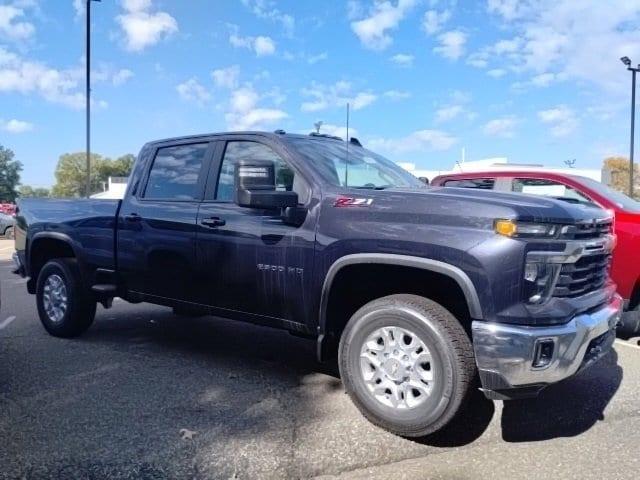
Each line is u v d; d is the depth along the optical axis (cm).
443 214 379
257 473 341
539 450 376
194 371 527
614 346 631
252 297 475
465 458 364
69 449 365
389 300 397
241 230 475
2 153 10988
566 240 367
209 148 529
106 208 595
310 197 444
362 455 365
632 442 389
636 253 623
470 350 368
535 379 354
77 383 489
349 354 409
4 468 341
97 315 774
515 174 773
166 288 542
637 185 6272
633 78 2722
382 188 469
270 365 549
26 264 684
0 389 473
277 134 494
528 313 352
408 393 385
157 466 346
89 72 1984
